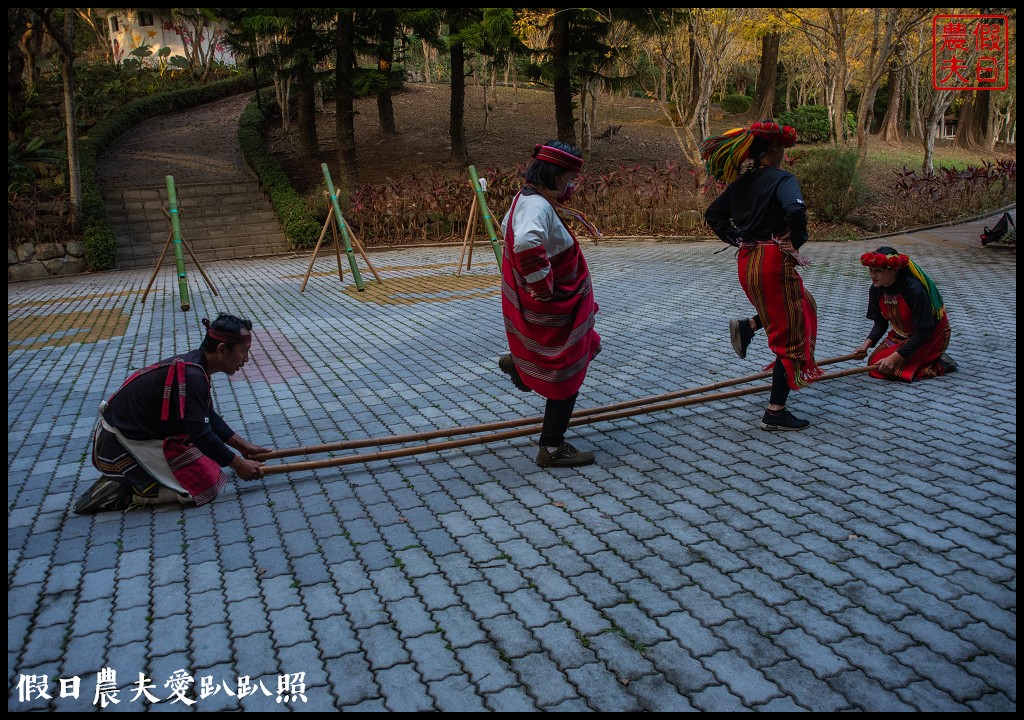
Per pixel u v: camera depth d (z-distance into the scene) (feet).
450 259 47.50
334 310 31.17
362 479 13.73
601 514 12.03
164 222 57.98
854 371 17.80
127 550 11.32
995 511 11.67
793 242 13.74
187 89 87.61
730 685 8.05
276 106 83.92
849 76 78.02
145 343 26.14
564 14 57.62
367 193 55.83
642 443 15.01
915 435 14.80
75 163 51.21
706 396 16.44
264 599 9.93
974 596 9.50
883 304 18.12
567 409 13.56
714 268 38.73
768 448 14.48
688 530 11.41
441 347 23.95
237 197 61.93
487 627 9.18
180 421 12.39
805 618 9.16
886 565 10.26
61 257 50.16
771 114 91.61
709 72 61.46
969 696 7.77
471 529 11.69
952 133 133.18
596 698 7.91
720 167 14.42
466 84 105.91
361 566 10.69
